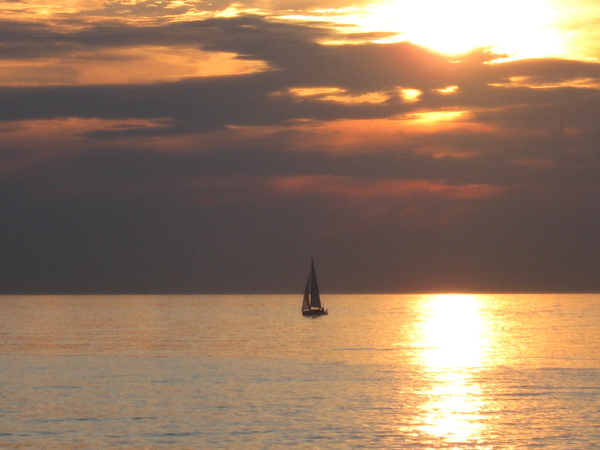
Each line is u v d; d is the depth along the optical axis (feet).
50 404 290.76
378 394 313.94
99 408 282.56
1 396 308.81
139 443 231.71
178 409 280.72
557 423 255.09
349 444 228.84
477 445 227.81
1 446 228.63
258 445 228.63
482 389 327.67
